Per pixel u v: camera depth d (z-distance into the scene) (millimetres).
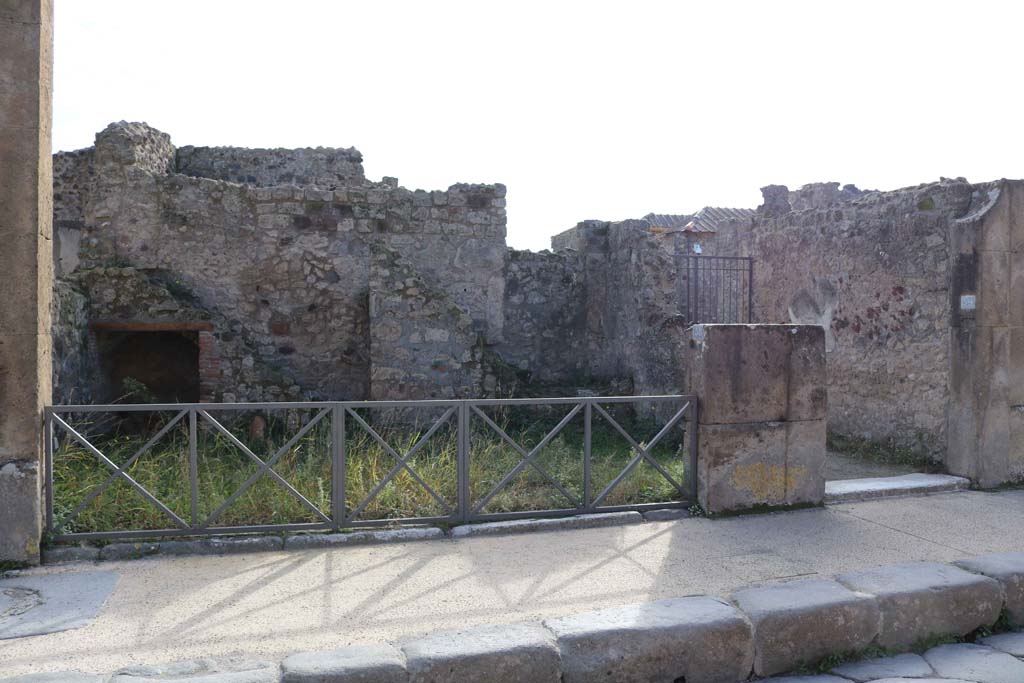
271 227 10031
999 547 4699
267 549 4582
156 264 9695
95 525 4621
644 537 4906
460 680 3064
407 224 10617
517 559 4430
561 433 9414
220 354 9195
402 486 5426
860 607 3672
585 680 3230
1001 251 6430
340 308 10227
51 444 4430
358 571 4199
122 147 9625
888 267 7883
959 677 3396
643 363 10406
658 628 3346
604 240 12602
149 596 3789
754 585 3949
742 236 11070
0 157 4152
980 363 6391
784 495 5613
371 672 2967
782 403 5613
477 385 9820
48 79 4387
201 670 2943
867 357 8219
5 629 3363
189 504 4906
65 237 12102
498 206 10977
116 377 9734
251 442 8500
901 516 5457
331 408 4828
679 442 8977
